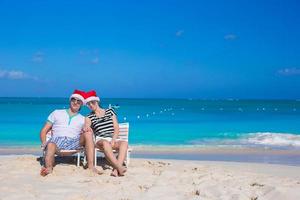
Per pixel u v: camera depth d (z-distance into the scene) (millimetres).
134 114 46219
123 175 8656
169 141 20547
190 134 23953
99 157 10922
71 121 9195
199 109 66500
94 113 9438
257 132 25344
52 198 6816
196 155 15352
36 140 20391
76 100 9156
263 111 59406
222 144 19453
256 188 7523
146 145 18750
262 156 15273
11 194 7012
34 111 48531
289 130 27094
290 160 14281
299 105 101875
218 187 7566
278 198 6879
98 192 7234
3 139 20828
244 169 10883
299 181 8523
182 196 7027
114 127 9328
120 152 8828
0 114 41844
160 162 11164
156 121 34281
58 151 9031
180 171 9492
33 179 8211
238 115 45250
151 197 6965
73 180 8148
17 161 10227
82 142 9266
